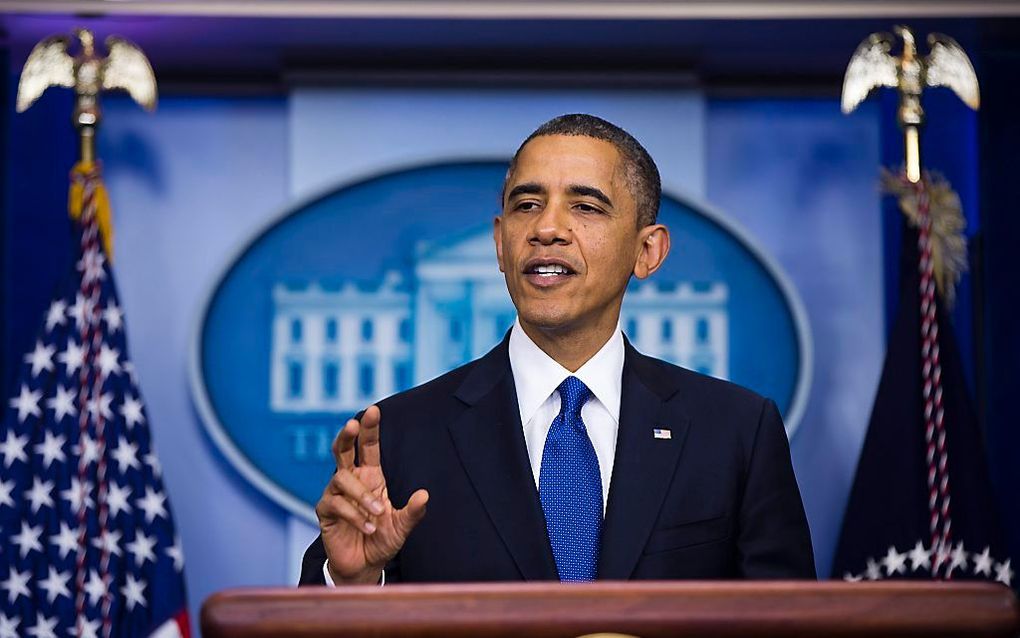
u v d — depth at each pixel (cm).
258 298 667
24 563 565
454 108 687
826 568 666
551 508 304
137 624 570
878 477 593
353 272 670
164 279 675
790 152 689
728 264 671
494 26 652
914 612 176
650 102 687
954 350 600
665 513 305
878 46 600
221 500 661
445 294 669
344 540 257
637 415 316
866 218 686
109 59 598
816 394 676
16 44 661
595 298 312
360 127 686
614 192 318
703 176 684
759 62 682
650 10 646
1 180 666
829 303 682
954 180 681
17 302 661
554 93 688
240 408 661
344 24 650
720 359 666
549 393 319
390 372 665
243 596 175
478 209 675
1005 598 177
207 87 684
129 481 580
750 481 315
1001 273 668
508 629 174
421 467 313
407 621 174
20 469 572
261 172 684
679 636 175
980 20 651
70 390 581
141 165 680
